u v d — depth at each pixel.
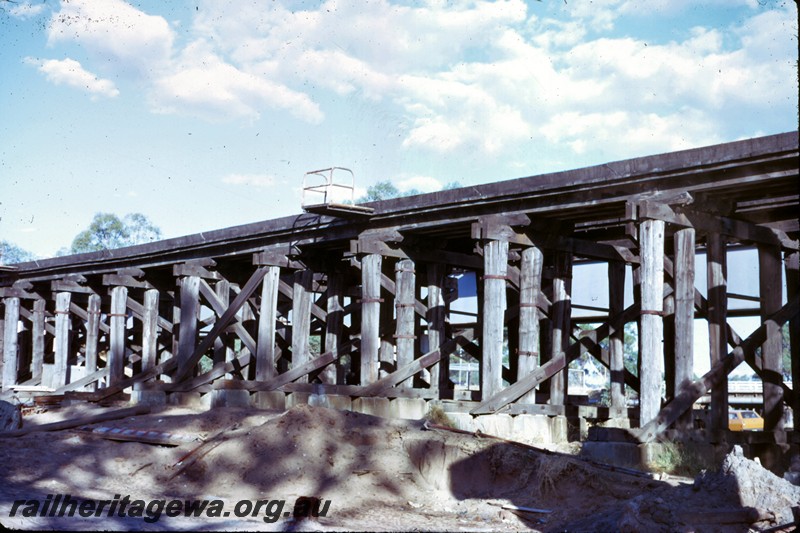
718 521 8.37
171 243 20.16
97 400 19.94
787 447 13.34
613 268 16.39
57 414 17.73
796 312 13.57
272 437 11.95
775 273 13.95
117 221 56.31
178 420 14.35
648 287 12.24
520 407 14.51
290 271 19.70
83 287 23.56
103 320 28.27
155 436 13.11
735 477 8.91
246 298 18.44
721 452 12.40
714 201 12.94
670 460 11.77
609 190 13.08
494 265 14.45
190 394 18.97
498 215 14.56
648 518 8.36
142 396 19.66
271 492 11.15
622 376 16.16
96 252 22.27
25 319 27.69
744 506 8.70
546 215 14.57
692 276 12.55
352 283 20.80
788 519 8.38
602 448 11.56
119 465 12.12
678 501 8.87
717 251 13.02
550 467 10.66
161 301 24.06
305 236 17.77
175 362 20.34
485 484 11.27
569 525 8.94
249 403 17.64
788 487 8.82
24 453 12.23
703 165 11.86
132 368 25.12
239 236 18.72
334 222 17.02
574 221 15.48
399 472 11.61
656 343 12.18
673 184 12.34
